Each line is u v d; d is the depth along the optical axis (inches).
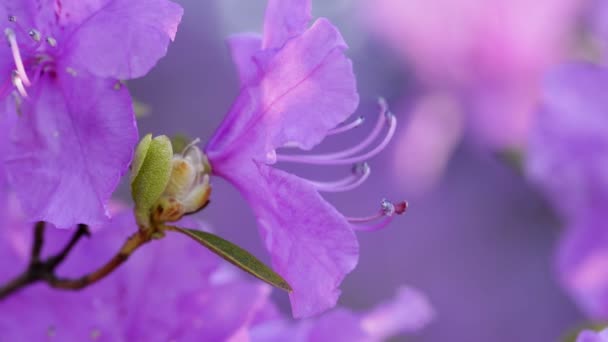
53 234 12.7
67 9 11.3
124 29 11.1
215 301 12.4
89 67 11.2
